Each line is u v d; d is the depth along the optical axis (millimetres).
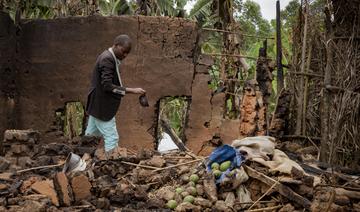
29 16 14352
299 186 6137
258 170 6391
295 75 9555
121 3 14852
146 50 9906
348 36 8500
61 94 10297
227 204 6105
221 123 9508
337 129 8039
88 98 7379
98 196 6051
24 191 5910
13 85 10383
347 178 6262
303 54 9391
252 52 17047
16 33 10469
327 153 8156
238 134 9219
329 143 8156
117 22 10047
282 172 6324
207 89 9672
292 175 6180
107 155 7043
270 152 6773
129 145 9820
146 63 9891
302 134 9367
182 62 9773
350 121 8086
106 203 5852
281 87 9555
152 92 9852
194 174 6469
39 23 10422
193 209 5898
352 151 8070
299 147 8781
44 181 5965
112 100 7230
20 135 7090
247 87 9211
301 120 9375
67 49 10273
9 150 7109
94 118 7328
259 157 6613
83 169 6559
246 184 6414
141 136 9797
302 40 9602
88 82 10156
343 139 8141
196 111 9664
